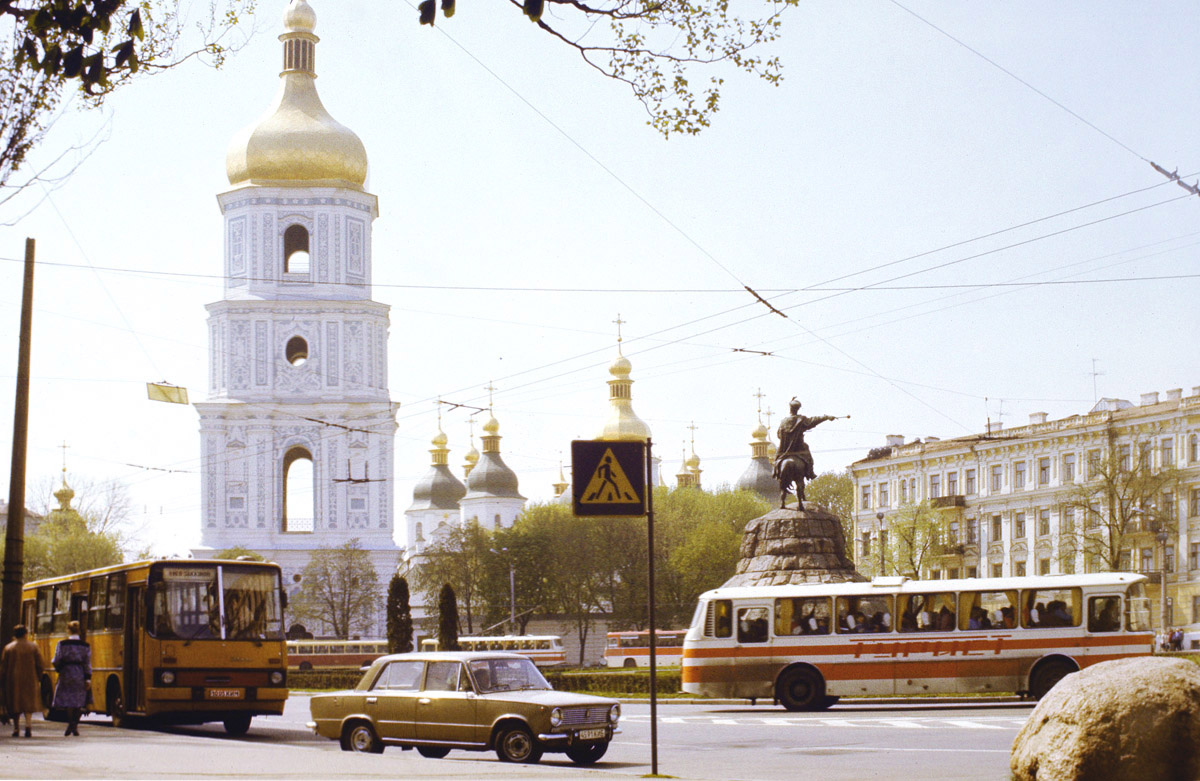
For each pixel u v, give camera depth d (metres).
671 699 48.12
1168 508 85.06
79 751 23.48
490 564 117.81
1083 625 38.66
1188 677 15.92
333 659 104.44
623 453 22.25
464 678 26.41
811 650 40.56
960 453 99.44
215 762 21.55
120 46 13.47
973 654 39.31
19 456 33.31
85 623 36.72
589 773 21.23
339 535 116.12
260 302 116.94
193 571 33.47
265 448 116.06
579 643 118.38
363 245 120.12
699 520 121.12
